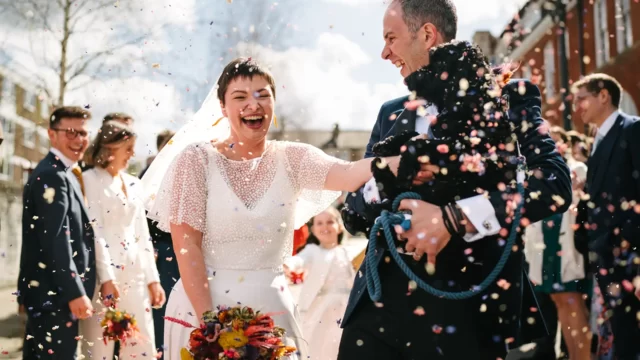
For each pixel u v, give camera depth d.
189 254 3.07
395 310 2.71
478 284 2.62
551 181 2.50
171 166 3.19
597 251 4.57
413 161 2.50
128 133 4.77
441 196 2.51
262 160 3.21
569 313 5.52
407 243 2.53
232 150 3.21
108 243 4.71
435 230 2.47
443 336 2.62
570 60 17.34
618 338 4.37
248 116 3.14
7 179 18.50
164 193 3.17
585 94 4.73
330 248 5.73
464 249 2.60
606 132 4.68
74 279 4.30
